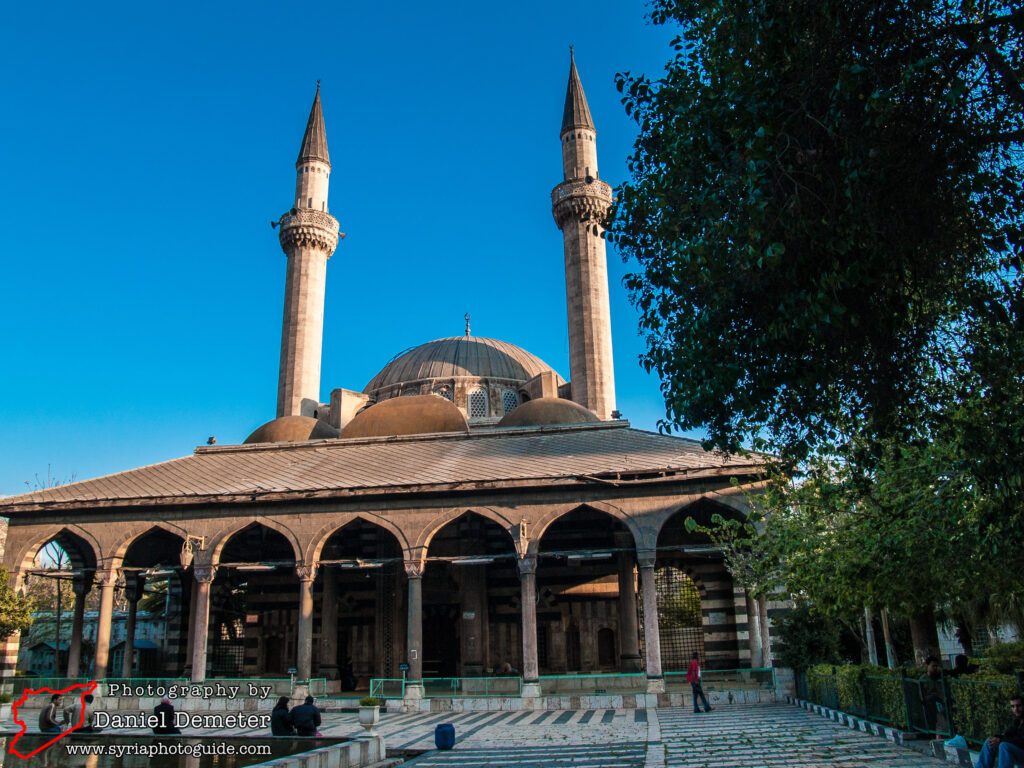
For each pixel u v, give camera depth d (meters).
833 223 9.82
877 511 15.96
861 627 38.28
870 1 9.66
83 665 55.81
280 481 33.22
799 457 13.20
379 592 36.69
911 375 11.77
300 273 61.22
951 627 32.56
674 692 27.77
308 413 56.81
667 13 13.47
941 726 15.58
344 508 31.31
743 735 18.83
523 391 55.50
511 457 33.44
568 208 58.22
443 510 30.62
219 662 41.44
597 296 56.38
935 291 11.42
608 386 54.66
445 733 19.05
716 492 29.12
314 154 65.06
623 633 34.06
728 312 11.77
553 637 36.00
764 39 10.20
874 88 9.48
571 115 61.41
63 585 61.16
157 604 52.22
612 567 36.41
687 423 13.28
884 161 9.89
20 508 32.31
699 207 11.48
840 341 11.33
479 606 35.53
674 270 12.65
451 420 41.41
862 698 18.92
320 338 61.03
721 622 35.12
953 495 14.23
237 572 40.72
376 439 38.53
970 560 14.58
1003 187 10.09
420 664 29.23
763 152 9.73
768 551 19.72
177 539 39.19
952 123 9.95
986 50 9.66
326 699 29.17
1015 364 10.64
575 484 29.91
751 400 11.70
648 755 16.52
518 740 19.98
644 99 13.68
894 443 12.06
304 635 30.14
